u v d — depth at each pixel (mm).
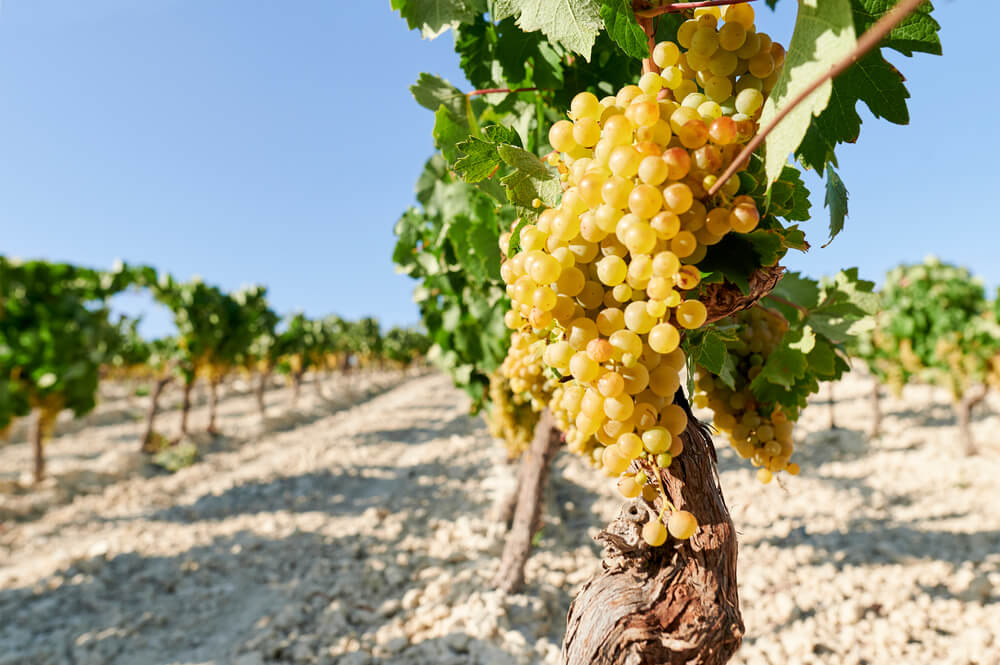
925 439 12141
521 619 4816
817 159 1391
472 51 2420
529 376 2752
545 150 2730
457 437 14820
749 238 1223
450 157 2182
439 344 5816
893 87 1292
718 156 1118
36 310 9625
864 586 5316
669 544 1526
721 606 1388
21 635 5227
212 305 16250
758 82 1247
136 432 18016
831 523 7051
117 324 11586
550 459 5316
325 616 5176
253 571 6566
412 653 4477
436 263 5004
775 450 1981
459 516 7734
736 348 2033
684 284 1092
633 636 1381
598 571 1655
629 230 1105
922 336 12758
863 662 4160
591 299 1253
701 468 1466
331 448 14906
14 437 16812
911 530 6758
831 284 2221
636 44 1338
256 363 20984
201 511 9359
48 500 9820
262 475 11859
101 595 6090
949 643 4285
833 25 925
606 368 1208
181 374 15805
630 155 1119
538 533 6617
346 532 7656
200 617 5516
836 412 16000
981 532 6516
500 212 3166
